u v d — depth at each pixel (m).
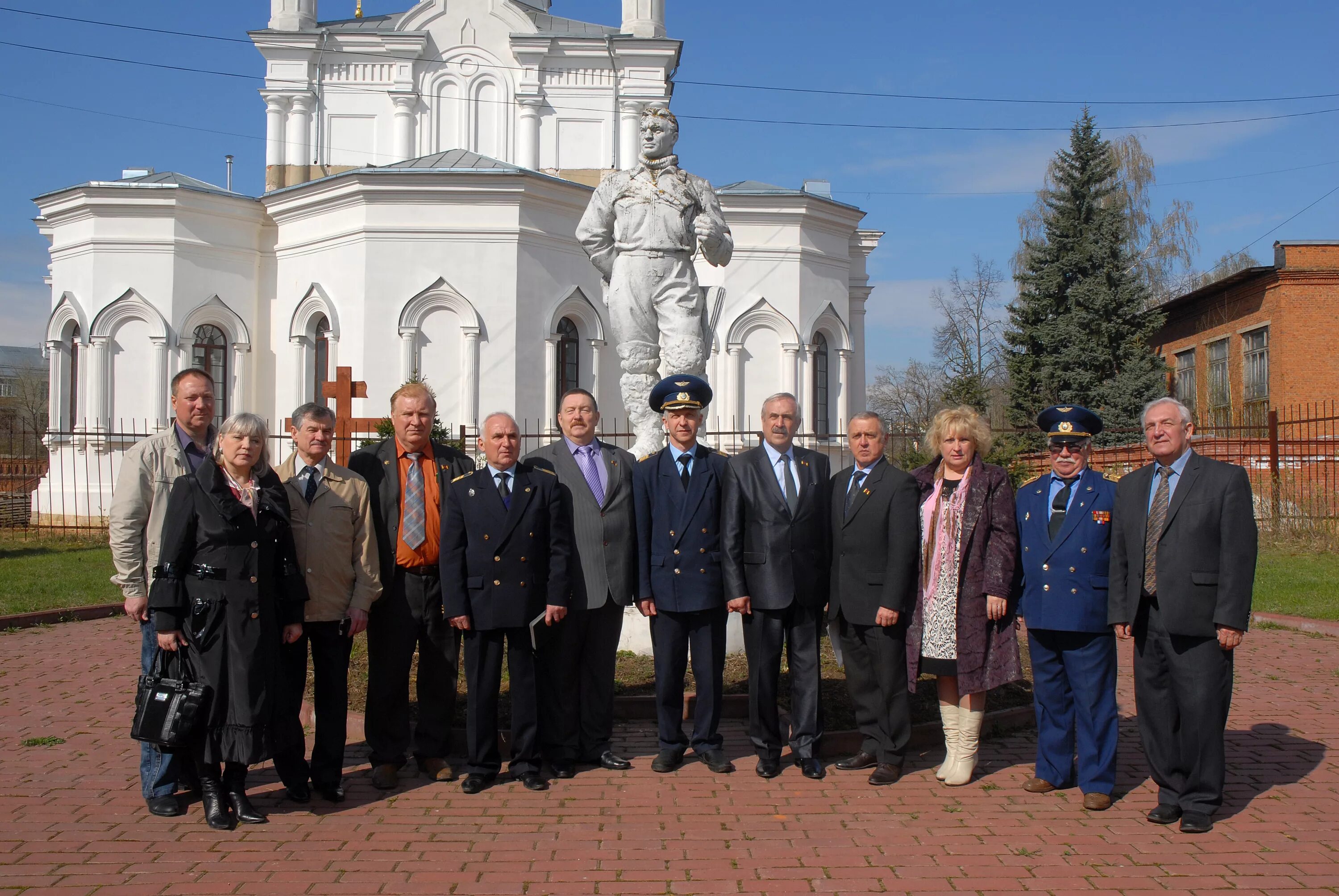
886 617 5.97
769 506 6.14
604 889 4.49
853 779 6.12
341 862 4.80
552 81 27.36
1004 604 5.88
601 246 9.35
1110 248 31.78
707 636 6.28
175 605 5.22
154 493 5.61
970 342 47.53
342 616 5.79
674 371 9.02
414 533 6.09
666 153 9.15
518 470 6.06
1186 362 33.78
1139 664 5.58
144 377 22.91
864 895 4.43
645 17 28.11
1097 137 32.84
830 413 25.55
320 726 5.79
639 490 6.37
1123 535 5.57
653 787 5.96
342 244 21.70
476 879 4.59
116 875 4.64
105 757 6.59
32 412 49.06
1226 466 5.38
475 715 5.91
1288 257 27.36
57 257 23.73
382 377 21.14
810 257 24.73
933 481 6.36
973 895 4.44
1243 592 5.21
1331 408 26.77
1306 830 5.26
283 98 26.45
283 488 5.62
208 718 5.14
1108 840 5.12
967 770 6.03
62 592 13.16
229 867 4.74
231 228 23.62
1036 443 17.17
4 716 7.62
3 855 4.89
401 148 26.66
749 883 4.55
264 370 23.95
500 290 21.31
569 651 6.20
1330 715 7.64
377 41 26.44
